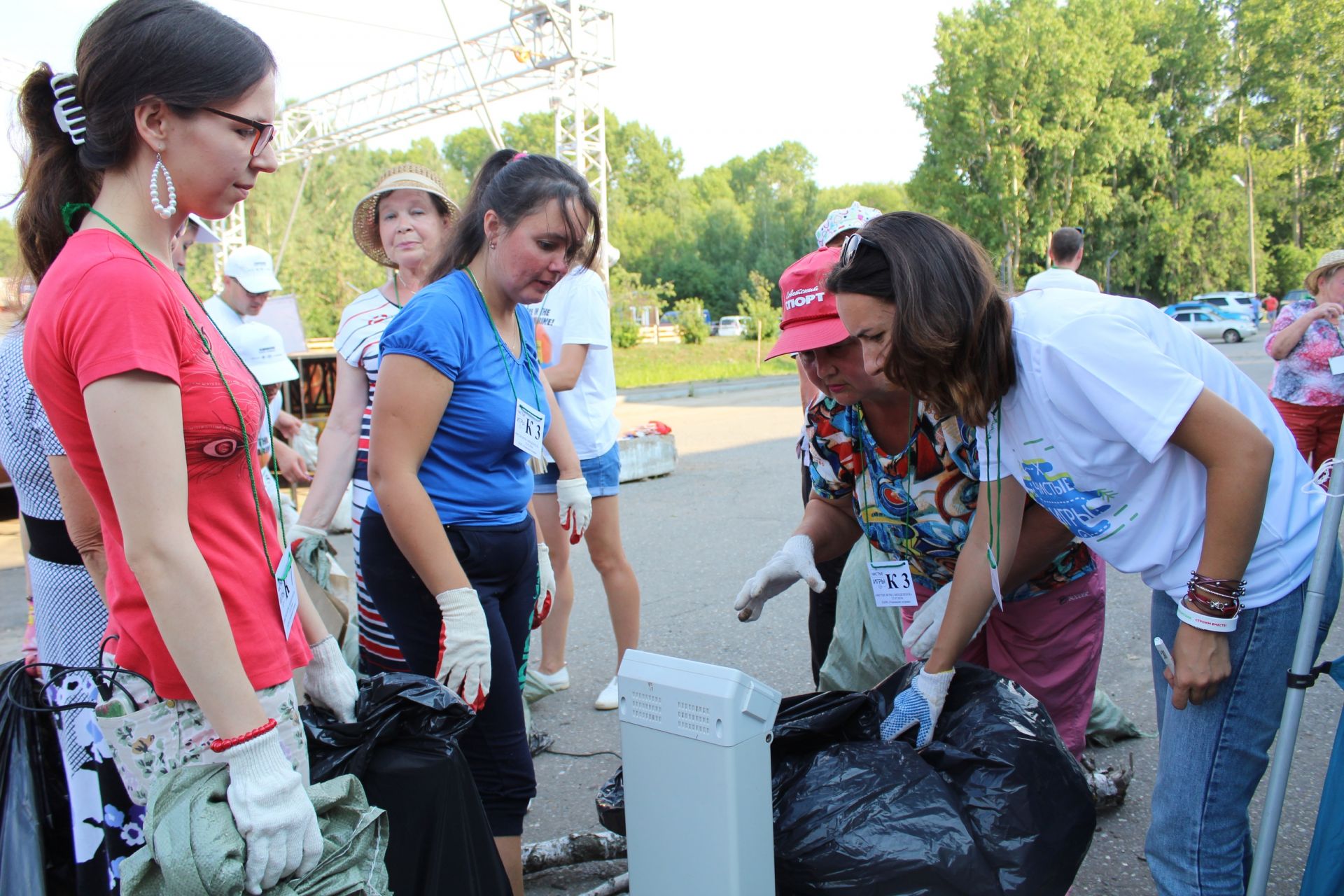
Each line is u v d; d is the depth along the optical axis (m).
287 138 20.08
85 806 2.00
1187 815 1.80
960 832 1.68
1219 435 1.58
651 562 6.05
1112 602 4.73
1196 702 1.73
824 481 2.50
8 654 4.68
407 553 2.03
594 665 4.21
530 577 2.36
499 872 1.83
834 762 1.84
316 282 34.84
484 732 2.14
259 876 1.35
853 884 1.66
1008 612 2.48
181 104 1.38
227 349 1.56
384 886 1.53
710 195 95.69
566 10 15.47
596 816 2.88
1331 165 49.16
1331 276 5.54
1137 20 49.59
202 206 1.48
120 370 1.30
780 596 5.11
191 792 1.38
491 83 16.64
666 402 20.66
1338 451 1.68
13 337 1.93
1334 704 3.37
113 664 1.64
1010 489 1.97
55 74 1.42
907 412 2.18
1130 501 1.75
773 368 32.34
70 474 1.87
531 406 2.27
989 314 1.67
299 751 1.61
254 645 1.53
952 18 44.06
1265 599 1.72
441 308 2.04
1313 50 48.19
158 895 1.38
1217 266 49.03
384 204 3.01
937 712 1.95
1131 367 1.60
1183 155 50.19
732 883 1.64
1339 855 1.72
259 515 1.58
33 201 1.50
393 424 2.00
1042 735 1.83
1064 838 1.75
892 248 1.65
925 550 2.36
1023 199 44.28
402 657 2.36
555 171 2.10
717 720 1.62
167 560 1.32
